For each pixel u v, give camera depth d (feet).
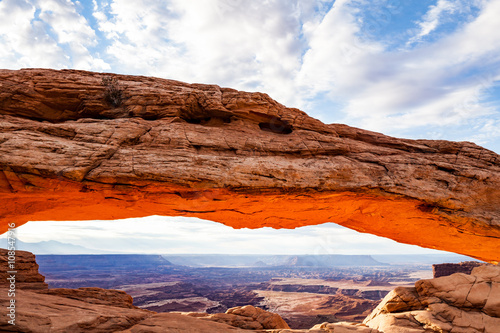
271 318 39.73
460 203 45.96
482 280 35.14
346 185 44.14
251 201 45.65
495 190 46.93
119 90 46.24
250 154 45.09
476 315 32.27
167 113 46.11
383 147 53.21
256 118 50.44
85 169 36.29
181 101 46.68
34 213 44.37
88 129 40.29
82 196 40.75
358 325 37.70
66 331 24.49
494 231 46.01
